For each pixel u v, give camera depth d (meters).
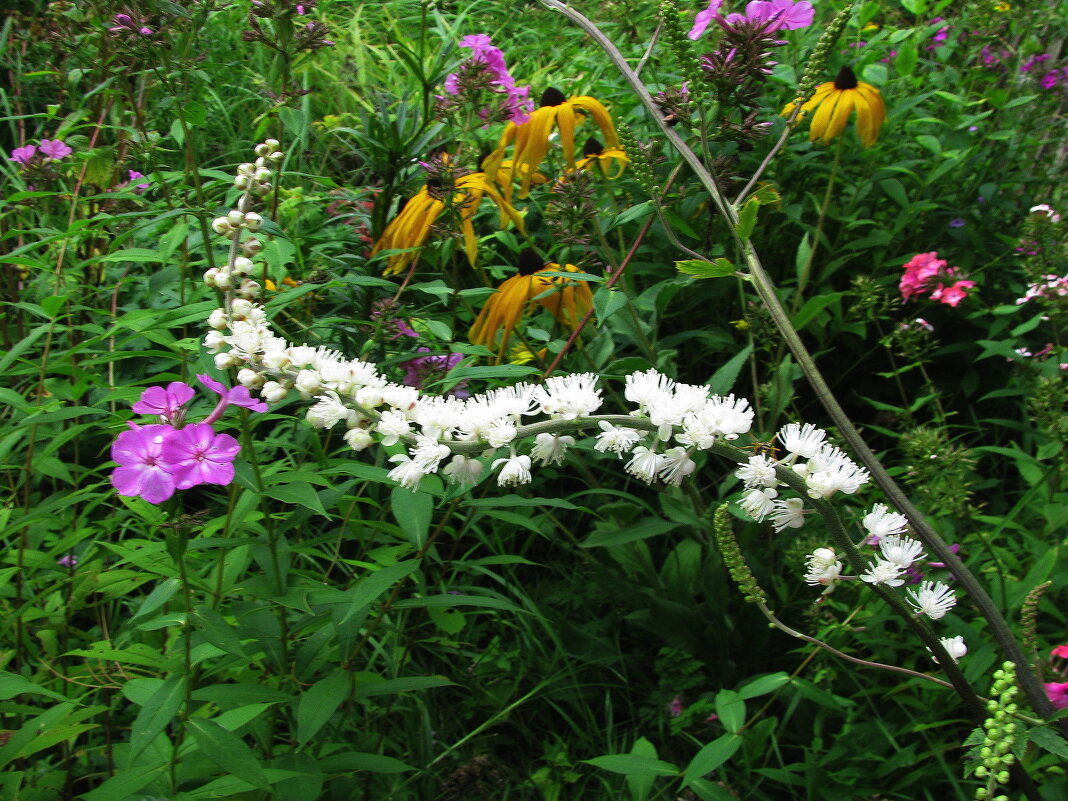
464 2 5.30
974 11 3.98
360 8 4.88
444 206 2.34
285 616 1.66
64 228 2.60
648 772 1.68
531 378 2.29
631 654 2.53
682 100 1.64
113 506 2.05
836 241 3.28
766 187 1.57
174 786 1.38
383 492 2.35
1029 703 1.37
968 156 3.62
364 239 2.85
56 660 1.78
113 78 2.20
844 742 2.08
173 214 1.82
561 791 2.18
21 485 2.11
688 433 1.13
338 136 3.66
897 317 3.46
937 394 2.79
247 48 4.16
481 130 3.46
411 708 2.18
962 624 2.02
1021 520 2.55
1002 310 2.87
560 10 1.84
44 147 2.49
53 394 1.86
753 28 1.63
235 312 1.29
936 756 2.05
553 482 2.87
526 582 2.74
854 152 3.45
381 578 1.36
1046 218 2.58
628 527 2.26
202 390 1.85
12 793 1.50
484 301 2.95
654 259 3.25
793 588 2.50
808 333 3.43
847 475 1.18
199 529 1.68
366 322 2.23
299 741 1.39
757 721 2.32
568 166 2.57
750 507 1.22
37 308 1.82
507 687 2.40
